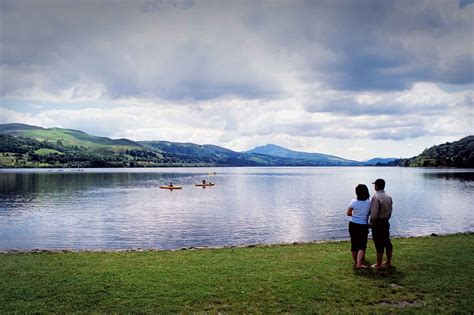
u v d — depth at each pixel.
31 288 14.00
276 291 13.56
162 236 36.47
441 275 15.23
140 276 15.42
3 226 42.97
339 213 54.22
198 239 34.91
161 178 180.75
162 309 12.06
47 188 108.25
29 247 31.52
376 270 15.93
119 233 38.19
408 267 16.34
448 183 123.19
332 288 13.82
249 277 15.18
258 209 59.75
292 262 17.56
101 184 129.25
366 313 11.65
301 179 182.88
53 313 11.79
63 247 31.58
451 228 41.06
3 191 96.94
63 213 54.69
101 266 17.19
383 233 16.08
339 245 22.56
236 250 21.14
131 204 67.75
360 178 192.00
